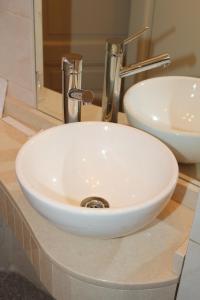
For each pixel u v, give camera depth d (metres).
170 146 0.96
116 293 0.79
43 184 0.94
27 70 1.32
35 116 1.34
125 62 1.09
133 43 1.08
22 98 1.40
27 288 1.71
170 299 0.83
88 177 1.02
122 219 0.72
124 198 0.95
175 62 1.08
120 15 1.11
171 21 1.06
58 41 1.21
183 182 0.98
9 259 1.75
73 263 0.81
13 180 1.07
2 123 1.39
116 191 0.98
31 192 0.76
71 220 0.73
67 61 1.02
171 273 0.80
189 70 1.06
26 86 1.35
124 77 1.08
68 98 1.07
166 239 0.89
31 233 0.91
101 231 0.74
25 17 1.22
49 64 1.26
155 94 1.10
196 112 1.06
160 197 0.75
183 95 1.08
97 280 0.78
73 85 1.04
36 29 1.23
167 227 0.92
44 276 0.91
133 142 1.00
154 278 0.79
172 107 1.09
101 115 1.19
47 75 1.29
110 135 1.03
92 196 0.98
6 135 1.31
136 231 0.86
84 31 1.15
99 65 1.14
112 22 1.12
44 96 1.33
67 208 0.71
